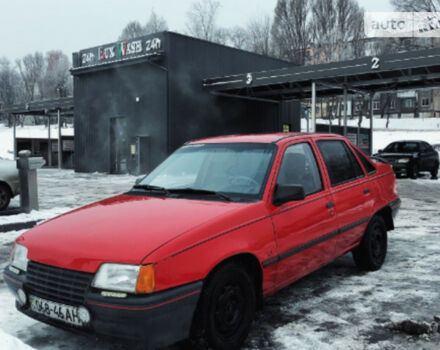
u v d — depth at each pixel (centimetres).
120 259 267
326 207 409
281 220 351
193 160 415
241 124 2520
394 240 679
